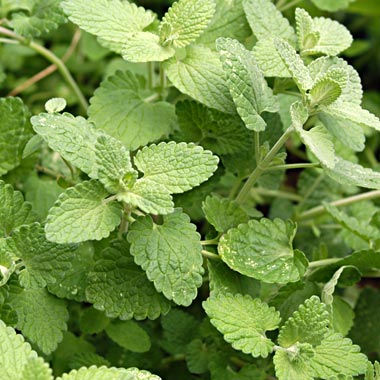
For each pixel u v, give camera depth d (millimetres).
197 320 692
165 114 665
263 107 633
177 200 655
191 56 651
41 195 687
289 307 656
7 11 717
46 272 608
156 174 602
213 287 620
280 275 624
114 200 598
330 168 604
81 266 634
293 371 593
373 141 844
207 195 661
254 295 638
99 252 641
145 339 658
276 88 676
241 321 601
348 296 753
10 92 825
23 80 838
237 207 647
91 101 660
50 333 617
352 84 646
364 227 700
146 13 658
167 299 619
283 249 635
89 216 589
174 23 638
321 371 595
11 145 659
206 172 600
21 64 845
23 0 690
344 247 741
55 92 839
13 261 601
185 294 597
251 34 684
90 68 848
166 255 601
